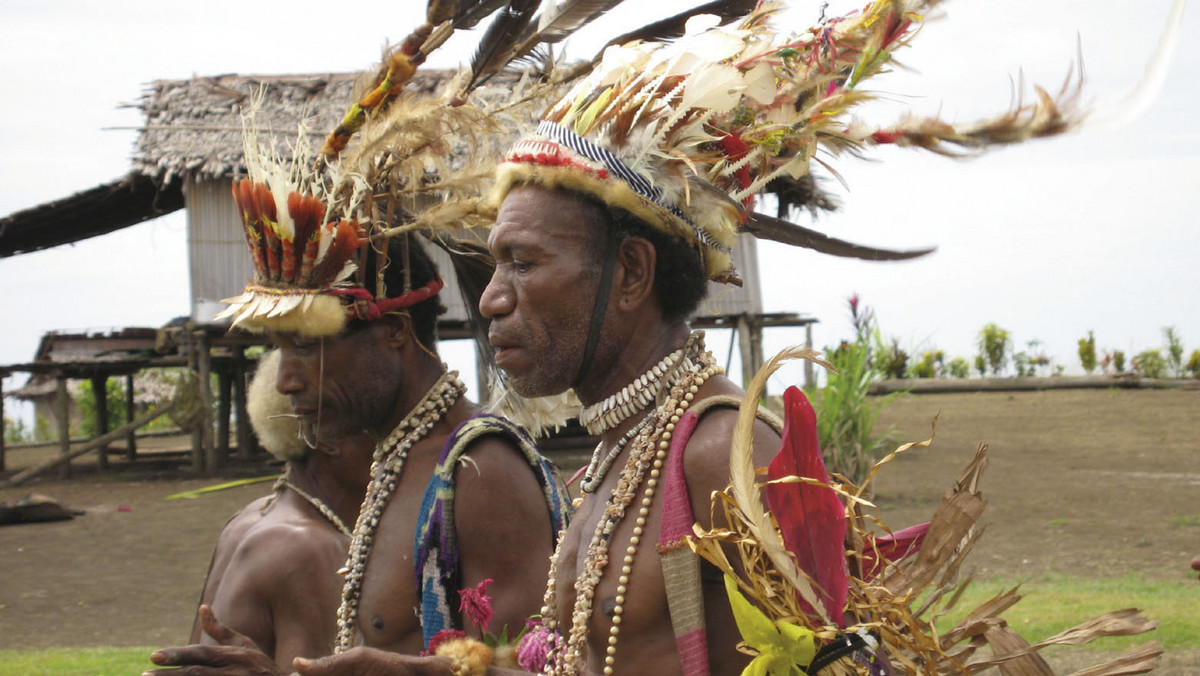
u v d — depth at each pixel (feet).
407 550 7.78
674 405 5.45
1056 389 83.15
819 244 6.38
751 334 59.16
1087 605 20.65
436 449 8.13
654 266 5.57
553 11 7.27
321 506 8.66
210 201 54.03
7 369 62.90
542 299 5.45
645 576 5.18
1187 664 15.71
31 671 20.57
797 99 5.73
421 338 8.39
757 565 4.82
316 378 8.04
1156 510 36.11
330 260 7.84
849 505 4.96
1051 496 39.88
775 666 4.62
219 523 43.19
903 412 71.87
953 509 5.13
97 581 32.78
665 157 5.40
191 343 56.49
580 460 49.90
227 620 8.05
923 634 4.72
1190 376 88.02
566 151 5.43
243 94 51.55
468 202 7.84
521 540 7.38
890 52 5.56
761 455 5.09
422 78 33.06
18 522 44.32
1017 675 5.00
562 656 5.55
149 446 87.66
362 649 4.77
